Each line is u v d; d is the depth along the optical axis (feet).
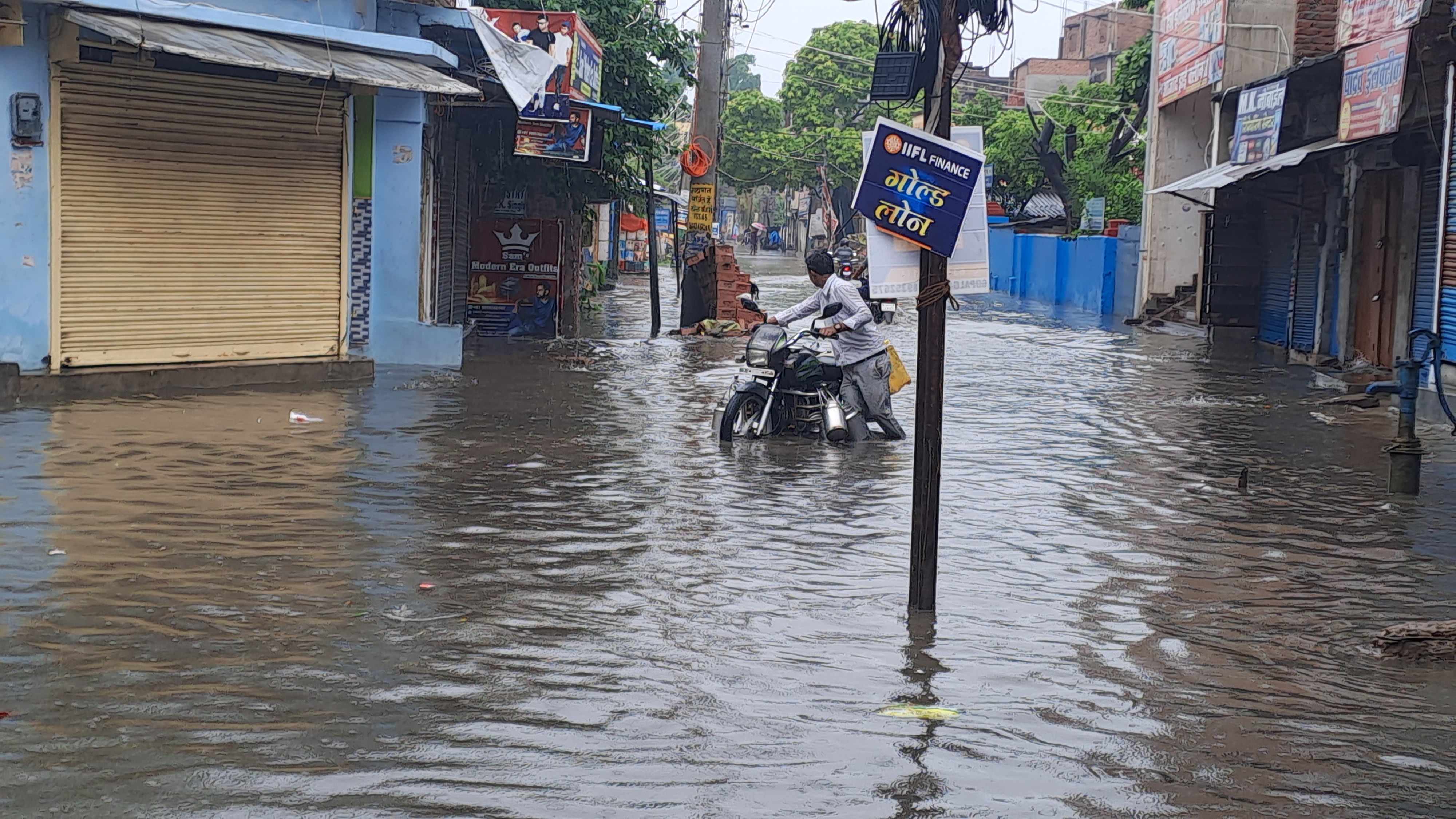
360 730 15.17
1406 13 50.96
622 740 15.15
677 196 164.55
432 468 30.99
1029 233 149.59
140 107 40.29
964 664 18.44
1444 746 15.80
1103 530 27.35
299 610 19.74
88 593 20.16
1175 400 50.01
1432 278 49.65
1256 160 66.28
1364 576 24.09
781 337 37.52
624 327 78.18
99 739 14.64
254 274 43.93
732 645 18.94
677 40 74.69
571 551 24.00
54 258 38.68
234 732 14.96
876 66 21.66
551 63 49.90
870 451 36.29
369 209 49.80
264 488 27.91
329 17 45.47
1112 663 18.69
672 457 34.04
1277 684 17.99
